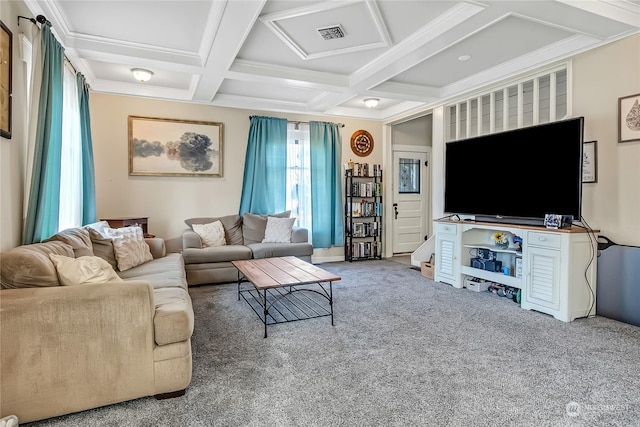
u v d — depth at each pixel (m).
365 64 3.91
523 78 3.86
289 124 5.70
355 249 6.02
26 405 1.64
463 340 2.62
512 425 1.64
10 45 2.13
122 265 3.12
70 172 3.38
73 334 1.70
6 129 2.08
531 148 3.51
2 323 1.60
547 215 3.25
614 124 3.09
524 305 3.38
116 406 1.81
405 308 3.40
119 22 2.93
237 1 2.42
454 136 5.05
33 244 2.19
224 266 4.42
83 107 3.67
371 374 2.12
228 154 5.34
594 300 3.15
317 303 3.57
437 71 4.14
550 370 2.16
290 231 5.11
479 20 2.71
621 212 3.06
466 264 4.21
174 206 5.05
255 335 2.73
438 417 1.70
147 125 4.84
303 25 3.00
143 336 1.82
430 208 6.73
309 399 1.85
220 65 3.57
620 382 2.02
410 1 2.63
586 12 2.57
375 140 6.36
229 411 1.76
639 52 2.91
